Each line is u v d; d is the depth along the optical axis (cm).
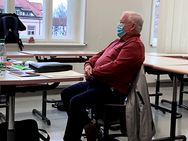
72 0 466
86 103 192
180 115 326
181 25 488
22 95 411
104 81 204
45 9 443
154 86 530
